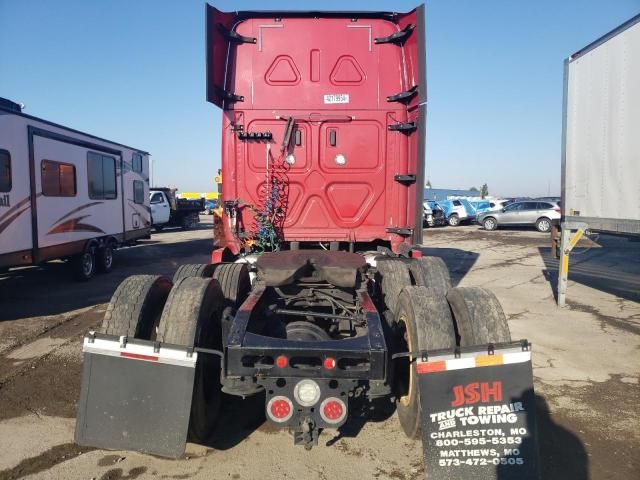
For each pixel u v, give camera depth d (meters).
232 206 5.56
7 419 4.08
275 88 5.53
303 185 5.61
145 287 3.68
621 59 7.11
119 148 12.74
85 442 3.03
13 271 11.98
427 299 3.53
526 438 2.89
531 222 25.23
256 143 5.56
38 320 7.25
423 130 5.08
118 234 12.69
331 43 5.53
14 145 8.27
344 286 4.07
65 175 9.95
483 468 2.87
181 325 3.32
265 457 3.53
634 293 9.48
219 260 5.36
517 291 9.69
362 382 3.24
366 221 5.66
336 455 3.55
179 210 26.08
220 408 3.96
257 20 5.51
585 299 8.94
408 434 3.63
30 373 5.11
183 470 3.35
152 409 3.02
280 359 3.01
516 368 2.96
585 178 8.09
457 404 2.93
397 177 5.49
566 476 3.31
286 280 3.96
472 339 3.31
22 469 3.33
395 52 5.55
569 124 8.59
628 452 3.62
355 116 5.55
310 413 3.01
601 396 4.61
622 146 7.12
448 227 29.16
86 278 10.84
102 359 3.09
